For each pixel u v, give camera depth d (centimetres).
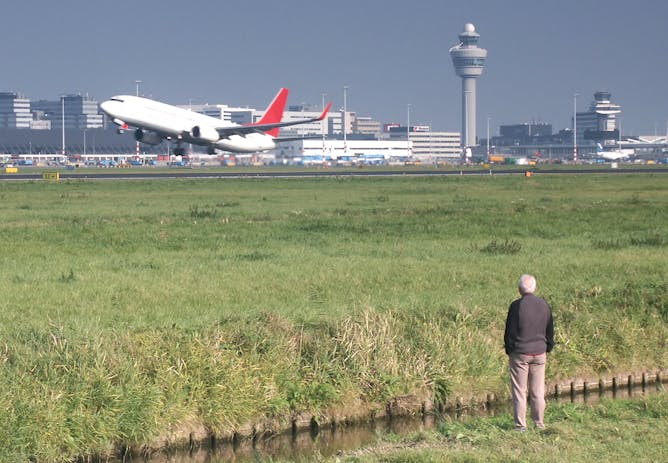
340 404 6681
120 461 5919
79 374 6016
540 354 5531
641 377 7694
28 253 12950
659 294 9012
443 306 8181
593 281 9988
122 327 7175
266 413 6475
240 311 8075
